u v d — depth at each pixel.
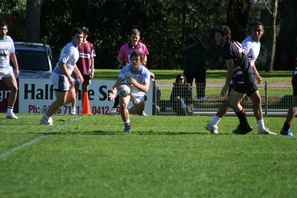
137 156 27.88
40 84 55.62
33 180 23.02
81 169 24.94
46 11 153.38
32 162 26.20
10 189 21.66
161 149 29.84
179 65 152.00
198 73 63.25
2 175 23.77
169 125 41.25
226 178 23.97
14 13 145.12
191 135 35.25
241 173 24.88
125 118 36.50
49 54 60.09
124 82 37.00
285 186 22.98
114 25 152.25
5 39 43.22
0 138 32.94
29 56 58.62
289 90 68.44
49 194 21.02
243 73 35.28
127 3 150.50
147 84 37.06
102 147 30.16
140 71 36.94
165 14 150.00
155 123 42.34
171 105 55.22
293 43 132.50
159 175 24.09
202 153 29.06
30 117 45.47
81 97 54.09
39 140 32.22
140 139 33.12
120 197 20.73
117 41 152.88
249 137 34.78
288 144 32.38
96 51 152.75
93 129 37.66
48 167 25.25
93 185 22.34
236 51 34.72
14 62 44.03
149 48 151.62
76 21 152.75
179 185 22.64
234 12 103.69
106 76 93.88
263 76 98.88
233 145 31.66
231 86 35.78
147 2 142.00
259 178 24.14
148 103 55.09
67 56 38.75
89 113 53.34
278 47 135.50
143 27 151.62
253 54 37.62
